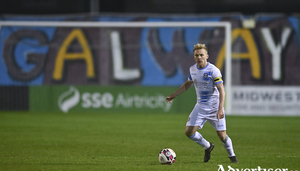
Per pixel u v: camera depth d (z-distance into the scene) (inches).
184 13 3316.9
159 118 2091.5
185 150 1119.6
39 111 2490.2
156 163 892.6
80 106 2481.5
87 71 2878.9
